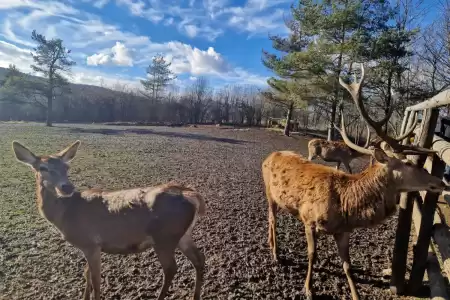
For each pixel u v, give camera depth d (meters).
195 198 3.11
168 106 43.22
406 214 3.43
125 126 31.14
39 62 25.33
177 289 3.41
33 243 4.28
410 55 17.89
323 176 3.63
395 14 18.16
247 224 5.45
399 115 18.66
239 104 42.81
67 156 3.45
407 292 3.51
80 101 40.78
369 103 19.38
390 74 18.09
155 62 45.41
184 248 3.21
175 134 23.41
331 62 18.28
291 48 23.27
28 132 19.94
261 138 23.31
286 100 24.05
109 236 3.01
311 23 19.02
